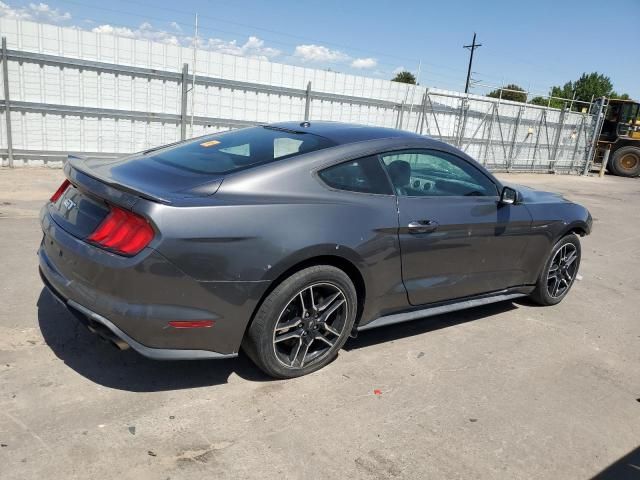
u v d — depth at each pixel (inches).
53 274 116.0
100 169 128.5
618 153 896.9
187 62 449.7
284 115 513.3
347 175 130.2
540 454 108.3
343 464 98.7
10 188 318.0
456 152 156.9
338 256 122.6
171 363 127.7
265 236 110.8
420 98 618.2
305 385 124.5
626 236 360.2
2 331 134.2
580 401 131.3
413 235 138.3
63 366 121.3
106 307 103.4
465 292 160.9
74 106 405.7
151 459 94.7
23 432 98.0
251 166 122.0
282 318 121.0
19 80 384.5
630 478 104.0
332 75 535.5
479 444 109.3
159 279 101.9
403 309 145.9
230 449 99.5
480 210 156.2
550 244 184.5
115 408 108.2
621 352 163.8
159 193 107.9
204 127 469.4
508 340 163.8
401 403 121.3
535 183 665.6
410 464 100.7
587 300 211.9
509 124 733.3
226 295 108.2
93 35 406.3
